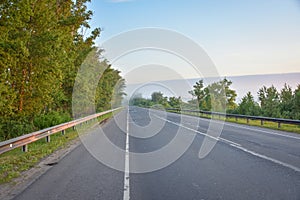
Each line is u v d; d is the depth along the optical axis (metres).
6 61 13.95
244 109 32.03
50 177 7.98
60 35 17.14
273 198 5.86
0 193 6.57
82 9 24.69
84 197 6.15
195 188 6.66
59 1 22.36
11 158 10.74
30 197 6.24
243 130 20.41
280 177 7.49
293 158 10.02
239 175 7.78
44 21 16.78
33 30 16.95
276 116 26.92
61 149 13.35
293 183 6.93
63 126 17.56
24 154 11.55
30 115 19.47
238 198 5.89
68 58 19.89
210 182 7.14
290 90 28.92
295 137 16.28
